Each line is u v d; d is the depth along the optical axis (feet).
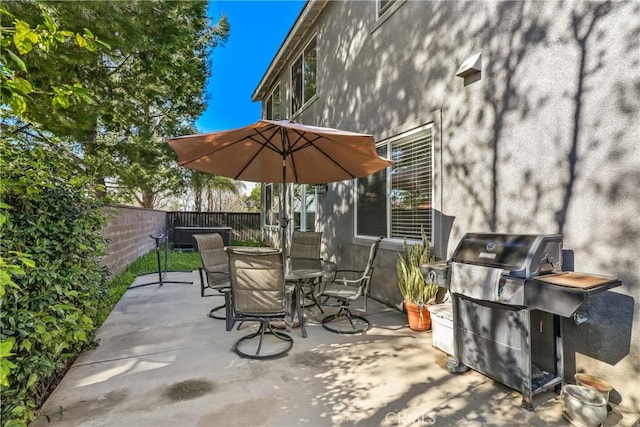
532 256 8.67
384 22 19.03
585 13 9.37
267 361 11.29
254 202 89.92
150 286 22.76
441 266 10.70
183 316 16.20
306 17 28.14
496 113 12.16
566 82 9.84
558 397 9.10
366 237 20.74
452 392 9.36
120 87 28.27
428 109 15.65
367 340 13.21
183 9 28.40
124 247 27.09
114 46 19.86
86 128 22.13
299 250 21.24
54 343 8.59
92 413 8.30
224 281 16.33
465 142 13.52
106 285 13.70
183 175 55.16
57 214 9.54
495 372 9.45
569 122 9.77
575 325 9.59
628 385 8.47
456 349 10.61
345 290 15.12
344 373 10.45
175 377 10.15
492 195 12.30
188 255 37.60
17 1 14.62
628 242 8.45
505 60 11.81
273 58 36.94
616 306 8.70
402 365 11.01
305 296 18.38
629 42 8.42
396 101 17.98
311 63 30.25
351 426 7.90
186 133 52.44
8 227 7.55
